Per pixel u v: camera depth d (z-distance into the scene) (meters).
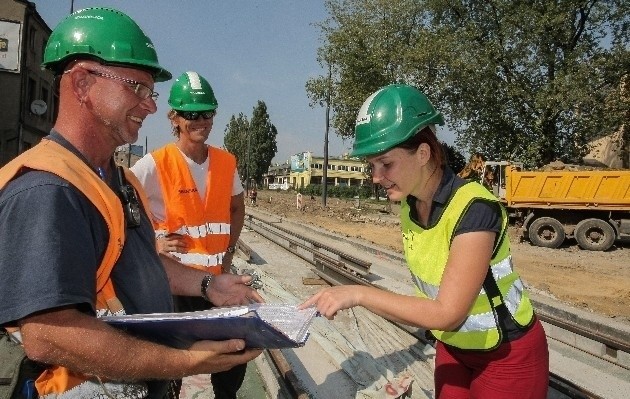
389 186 2.19
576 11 26.62
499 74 28.23
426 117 2.12
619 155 31.72
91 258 1.51
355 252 14.77
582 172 17.20
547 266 13.75
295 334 1.78
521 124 28.72
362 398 4.40
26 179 1.47
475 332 2.18
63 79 1.70
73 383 1.64
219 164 3.86
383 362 5.27
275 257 12.83
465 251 2.02
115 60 1.67
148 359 1.56
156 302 1.89
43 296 1.35
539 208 17.86
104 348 1.47
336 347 5.55
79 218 1.50
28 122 29.36
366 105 2.20
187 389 4.68
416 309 1.99
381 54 31.12
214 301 2.61
